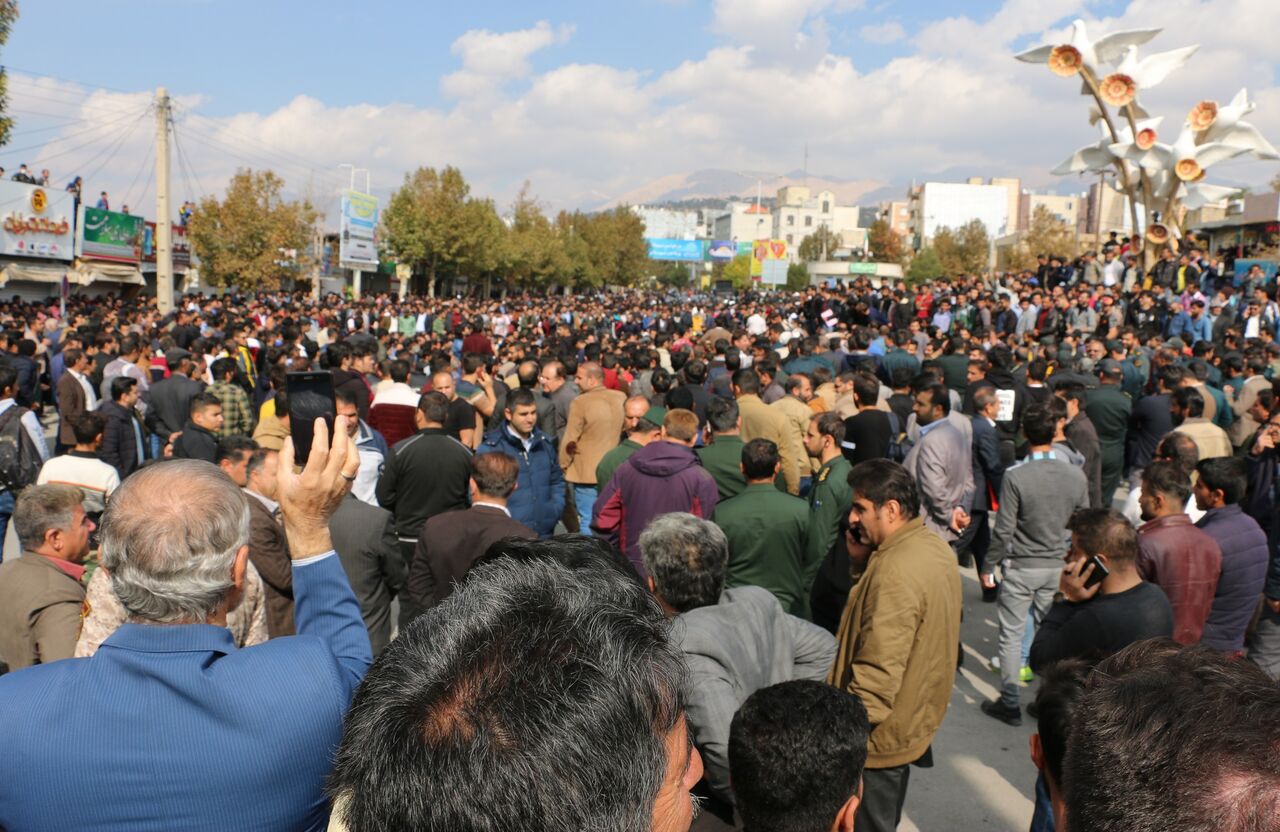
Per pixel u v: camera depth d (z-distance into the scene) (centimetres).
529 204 6850
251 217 3516
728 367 931
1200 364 862
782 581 432
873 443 663
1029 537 505
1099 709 96
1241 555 412
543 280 6938
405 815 86
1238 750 84
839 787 199
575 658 92
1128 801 87
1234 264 2302
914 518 327
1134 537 346
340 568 178
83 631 280
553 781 83
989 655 604
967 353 1101
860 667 308
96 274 2788
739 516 431
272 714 148
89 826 142
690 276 13062
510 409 586
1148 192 2105
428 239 4753
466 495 541
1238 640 421
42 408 1466
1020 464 514
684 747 110
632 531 508
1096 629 343
